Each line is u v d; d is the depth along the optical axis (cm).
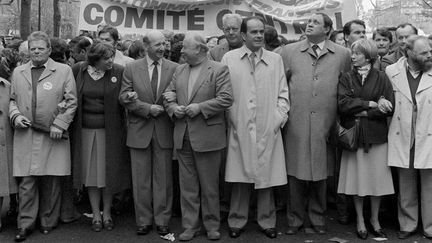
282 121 542
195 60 529
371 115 529
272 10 745
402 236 541
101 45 544
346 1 731
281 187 635
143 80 544
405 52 550
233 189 554
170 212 559
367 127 532
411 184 545
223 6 746
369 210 606
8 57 655
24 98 541
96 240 537
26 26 1403
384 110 523
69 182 588
